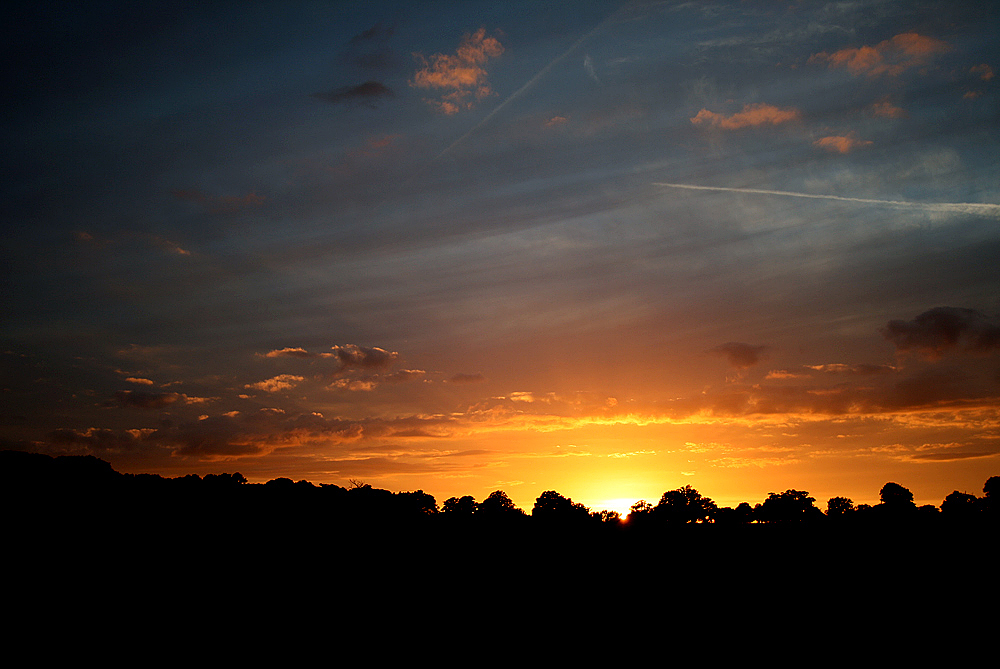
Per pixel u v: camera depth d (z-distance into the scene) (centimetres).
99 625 4606
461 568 6975
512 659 4531
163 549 6412
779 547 8062
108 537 6544
